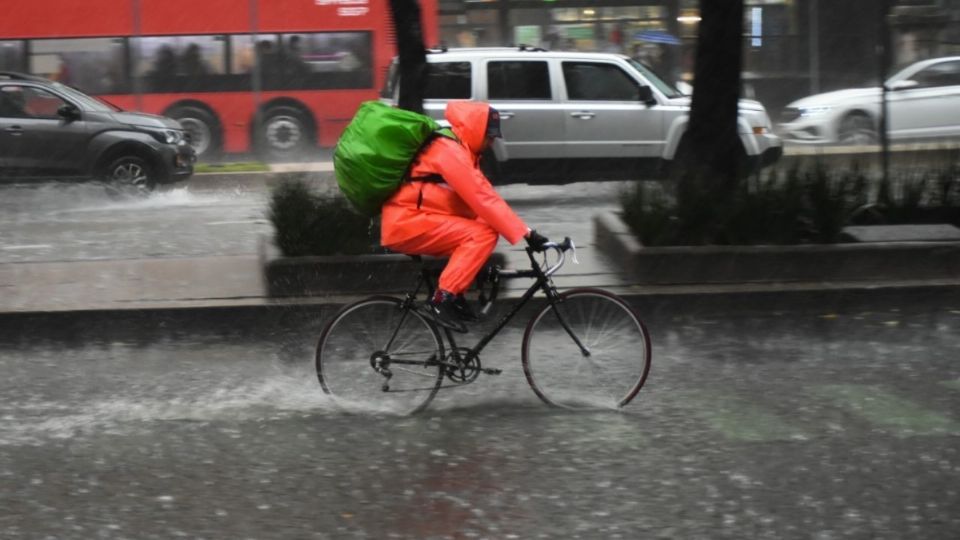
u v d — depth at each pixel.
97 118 16.94
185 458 6.06
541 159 16.20
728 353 8.16
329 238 9.35
